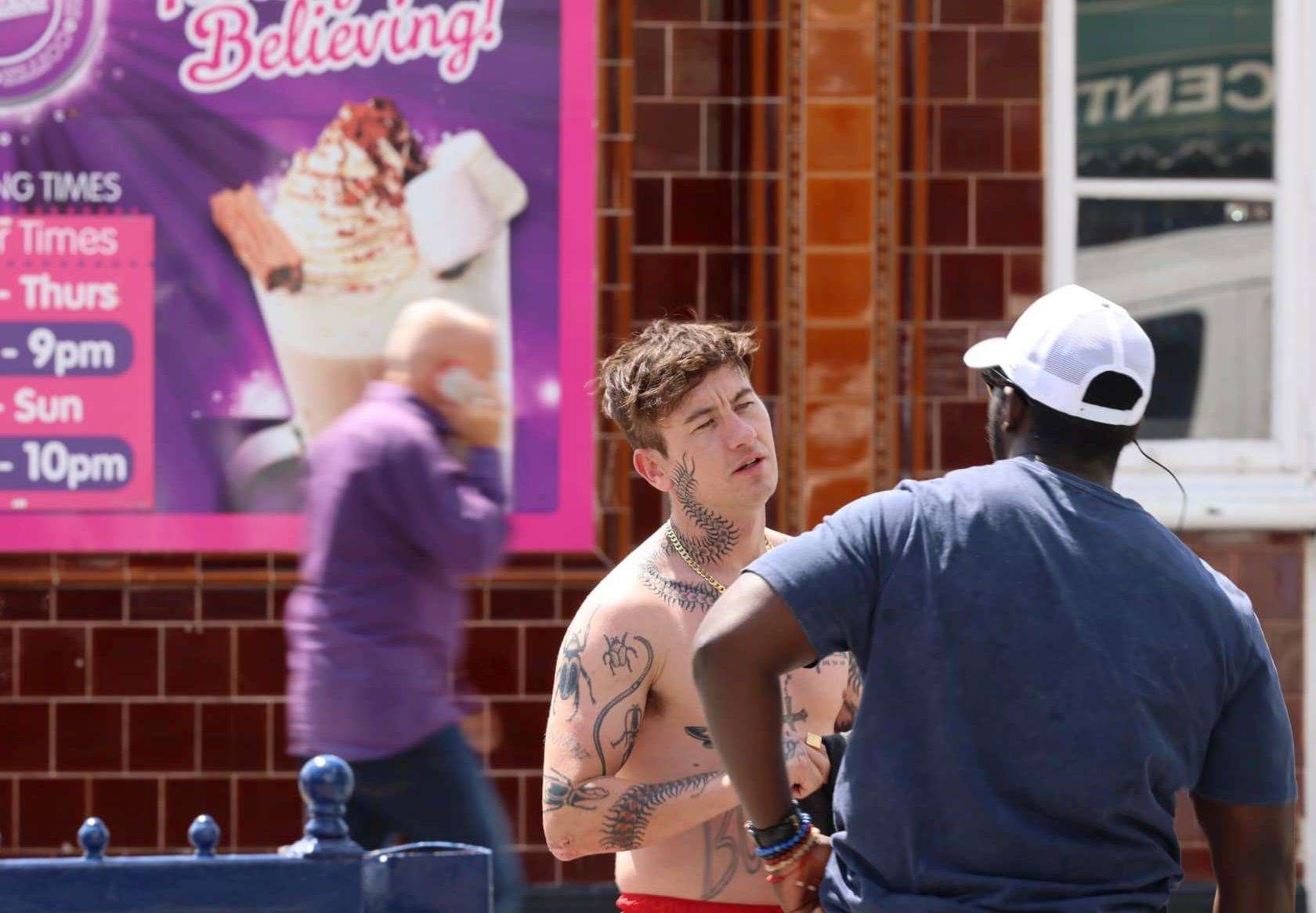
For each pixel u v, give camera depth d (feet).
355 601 46.68
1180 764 26.43
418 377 48.29
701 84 66.49
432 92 65.92
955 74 67.21
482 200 66.08
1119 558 26.45
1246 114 69.97
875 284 66.44
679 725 32.01
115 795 65.16
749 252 66.54
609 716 31.53
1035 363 27.76
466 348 48.60
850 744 27.09
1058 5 68.13
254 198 65.72
